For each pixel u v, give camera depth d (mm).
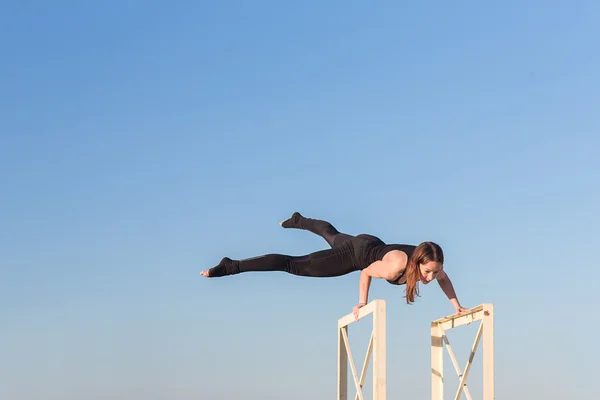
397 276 8047
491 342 8047
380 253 8133
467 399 9156
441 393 9828
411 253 7910
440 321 9781
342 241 8781
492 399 7980
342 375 10375
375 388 7547
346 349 9750
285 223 9984
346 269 8508
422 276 7781
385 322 7609
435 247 7668
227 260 8578
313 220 9727
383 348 7594
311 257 8531
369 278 8383
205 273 8578
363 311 8234
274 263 8547
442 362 9867
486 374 8016
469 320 8680
